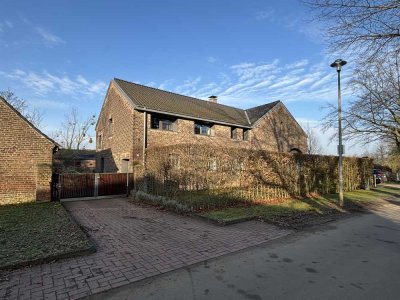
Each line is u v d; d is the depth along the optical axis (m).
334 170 17.03
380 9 5.73
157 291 4.02
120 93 18.03
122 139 17.39
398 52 6.30
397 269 4.84
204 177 10.52
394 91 15.61
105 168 20.53
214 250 5.86
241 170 11.68
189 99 23.06
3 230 7.03
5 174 11.81
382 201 13.73
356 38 6.32
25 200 12.14
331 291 4.00
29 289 4.05
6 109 12.02
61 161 33.31
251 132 23.09
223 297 3.83
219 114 22.09
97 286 4.16
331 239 6.81
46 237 6.36
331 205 11.78
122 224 8.21
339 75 11.98
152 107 16.53
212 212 9.52
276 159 13.28
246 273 4.67
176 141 17.88
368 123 17.89
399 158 30.25
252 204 11.33
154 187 12.89
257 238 6.80
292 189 14.06
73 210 10.71
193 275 4.58
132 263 5.08
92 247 5.62
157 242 6.39
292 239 6.78
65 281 4.31
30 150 12.38
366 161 20.66
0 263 4.75
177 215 9.56
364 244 6.39
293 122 27.47
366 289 4.06
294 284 4.23
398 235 7.25
